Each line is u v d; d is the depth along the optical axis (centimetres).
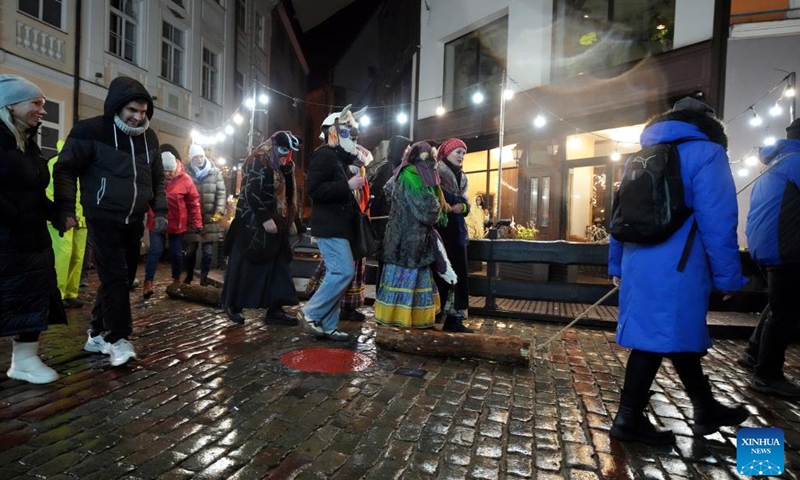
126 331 362
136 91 343
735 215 238
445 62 1540
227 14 1922
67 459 223
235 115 1388
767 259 344
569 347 473
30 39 1066
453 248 502
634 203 247
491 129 1348
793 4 876
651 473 232
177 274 689
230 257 494
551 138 1227
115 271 354
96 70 1242
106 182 345
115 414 275
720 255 236
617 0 1103
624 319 261
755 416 311
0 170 293
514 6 1279
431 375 367
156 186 394
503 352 402
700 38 944
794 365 433
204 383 331
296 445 246
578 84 1138
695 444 265
